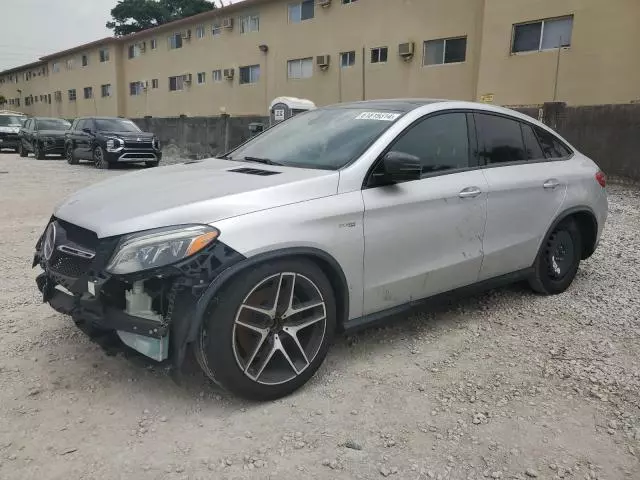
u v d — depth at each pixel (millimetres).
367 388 3250
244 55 27828
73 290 2941
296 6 24562
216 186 3168
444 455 2641
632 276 5453
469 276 4023
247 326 2904
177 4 50156
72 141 19453
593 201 4965
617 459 2633
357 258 3297
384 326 4191
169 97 34312
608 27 14680
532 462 2604
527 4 16219
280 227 2947
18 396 3072
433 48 19531
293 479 2451
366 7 21469
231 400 3088
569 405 3090
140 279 2713
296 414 2965
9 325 4055
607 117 11211
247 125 20328
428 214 3631
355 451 2656
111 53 38656
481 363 3590
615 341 3928
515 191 4223
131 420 2875
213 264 2738
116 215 2936
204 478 2445
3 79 61125
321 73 23844
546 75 16078
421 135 3756
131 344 2881
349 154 3520
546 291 4844
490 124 4266
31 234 7199
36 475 2439
